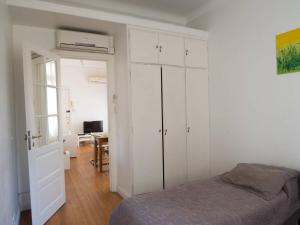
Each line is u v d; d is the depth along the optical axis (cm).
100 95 845
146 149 304
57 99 301
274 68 251
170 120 321
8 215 197
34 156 243
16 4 236
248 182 210
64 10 258
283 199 195
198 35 340
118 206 193
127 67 293
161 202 187
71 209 293
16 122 289
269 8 254
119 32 320
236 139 304
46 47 309
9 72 249
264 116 264
